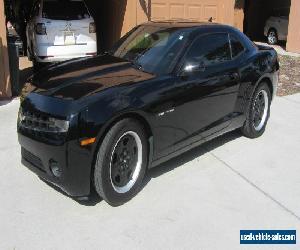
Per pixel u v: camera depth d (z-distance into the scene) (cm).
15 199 416
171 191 441
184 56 466
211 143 582
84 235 361
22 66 1091
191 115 473
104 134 382
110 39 1145
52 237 357
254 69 562
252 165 514
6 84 756
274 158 538
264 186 460
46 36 938
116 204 407
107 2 1146
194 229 375
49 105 386
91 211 398
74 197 405
